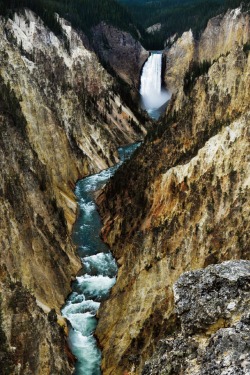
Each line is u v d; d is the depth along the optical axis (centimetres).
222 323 1430
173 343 1469
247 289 1485
